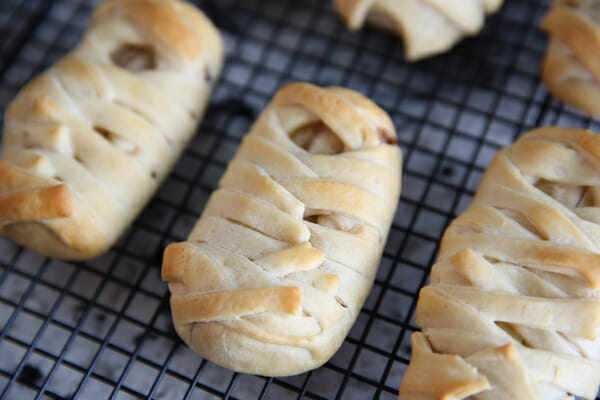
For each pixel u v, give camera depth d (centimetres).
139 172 46
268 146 45
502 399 40
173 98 47
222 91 54
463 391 39
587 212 43
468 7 50
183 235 50
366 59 54
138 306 49
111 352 48
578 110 52
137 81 47
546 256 41
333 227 44
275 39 55
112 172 45
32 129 46
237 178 44
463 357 41
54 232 45
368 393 47
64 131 45
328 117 45
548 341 41
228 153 52
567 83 49
